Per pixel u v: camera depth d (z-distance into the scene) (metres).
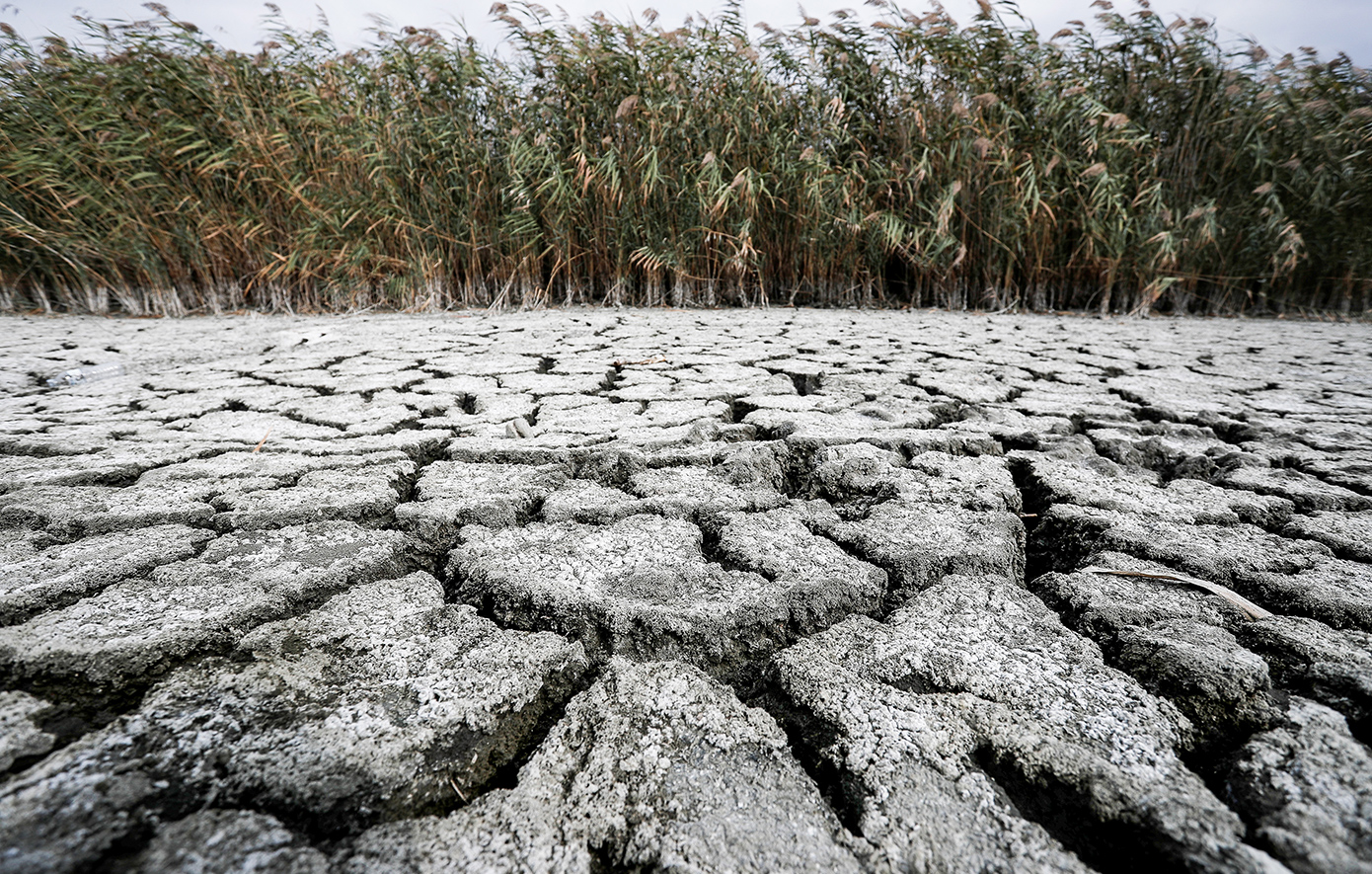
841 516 1.42
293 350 3.39
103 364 2.95
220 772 0.71
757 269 5.89
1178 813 0.67
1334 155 5.72
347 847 0.64
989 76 5.80
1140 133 5.95
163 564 1.12
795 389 2.49
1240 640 0.97
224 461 1.63
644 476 1.60
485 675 0.88
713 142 5.68
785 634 1.02
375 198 5.47
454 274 5.94
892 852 0.64
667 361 3.02
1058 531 1.36
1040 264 5.90
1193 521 1.34
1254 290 6.33
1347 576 1.11
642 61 5.70
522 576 1.12
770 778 0.73
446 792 0.73
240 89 5.44
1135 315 5.86
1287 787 0.70
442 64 5.41
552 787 0.72
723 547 1.24
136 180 5.27
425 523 1.31
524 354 3.26
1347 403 2.38
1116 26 5.75
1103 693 0.86
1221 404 2.34
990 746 0.77
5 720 0.77
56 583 1.03
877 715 0.82
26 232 5.12
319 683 0.85
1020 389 2.58
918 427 1.98
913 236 5.66
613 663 0.92
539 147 5.52
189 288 5.65
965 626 1.00
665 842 0.65
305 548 1.19
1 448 1.72
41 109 5.17
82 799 0.66
